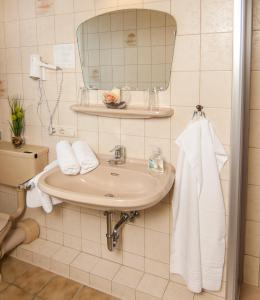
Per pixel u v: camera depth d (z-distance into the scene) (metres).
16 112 2.08
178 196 1.66
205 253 1.65
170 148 1.68
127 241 1.94
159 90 1.65
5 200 2.34
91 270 1.95
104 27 1.73
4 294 1.87
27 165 1.99
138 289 1.79
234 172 1.52
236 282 1.70
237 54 1.40
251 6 1.54
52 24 1.88
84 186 1.73
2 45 2.10
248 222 1.85
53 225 2.20
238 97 1.44
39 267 2.12
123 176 1.68
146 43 1.63
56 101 1.98
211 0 1.44
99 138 1.89
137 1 1.62
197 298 1.73
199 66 1.52
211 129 1.54
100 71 1.79
